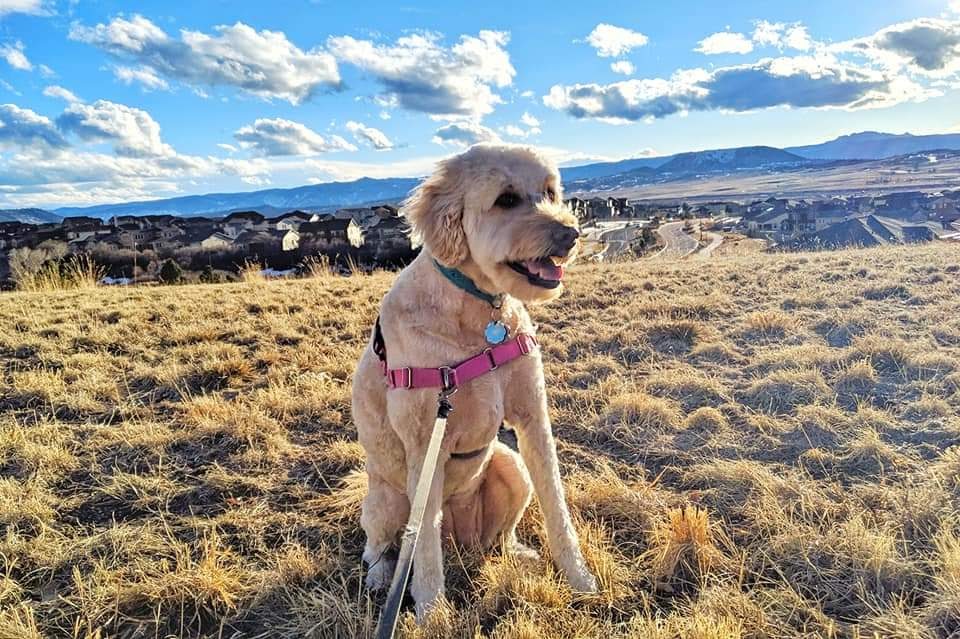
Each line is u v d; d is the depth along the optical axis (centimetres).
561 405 158
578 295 265
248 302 275
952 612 76
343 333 227
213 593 91
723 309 229
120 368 196
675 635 76
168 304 277
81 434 149
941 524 92
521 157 93
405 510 99
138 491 122
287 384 180
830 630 77
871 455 119
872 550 88
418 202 93
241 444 143
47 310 266
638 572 91
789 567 90
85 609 89
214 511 117
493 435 92
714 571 90
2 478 127
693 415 142
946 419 130
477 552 100
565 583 89
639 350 192
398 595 68
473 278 90
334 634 81
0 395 172
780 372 160
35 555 101
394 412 90
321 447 143
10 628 82
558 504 92
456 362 88
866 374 154
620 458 132
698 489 116
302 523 112
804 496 106
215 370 187
